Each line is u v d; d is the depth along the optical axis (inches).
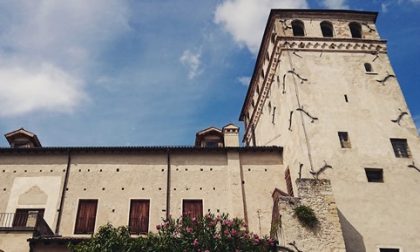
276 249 830.5
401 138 1071.0
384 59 1226.6
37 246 872.3
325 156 1021.2
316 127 1069.8
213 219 836.0
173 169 1137.4
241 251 790.5
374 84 1167.0
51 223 1035.9
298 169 1022.4
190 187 1111.6
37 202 1068.5
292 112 1106.1
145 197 1088.8
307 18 1310.3
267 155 1181.1
